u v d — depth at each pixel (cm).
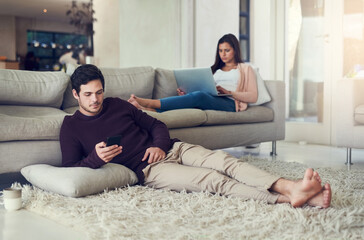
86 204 173
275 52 493
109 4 830
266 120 364
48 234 147
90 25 977
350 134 312
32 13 1103
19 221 163
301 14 469
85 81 199
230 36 369
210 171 189
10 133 207
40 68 1230
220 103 331
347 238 132
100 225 146
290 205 165
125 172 205
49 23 1202
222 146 322
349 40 430
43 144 220
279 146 438
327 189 162
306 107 470
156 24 566
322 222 145
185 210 162
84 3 923
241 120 338
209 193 186
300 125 469
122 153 212
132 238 134
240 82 362
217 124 326
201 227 146
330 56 443
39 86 256
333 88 441
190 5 532
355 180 239
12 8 1038
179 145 214
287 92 488
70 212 165
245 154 372
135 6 595
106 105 218
